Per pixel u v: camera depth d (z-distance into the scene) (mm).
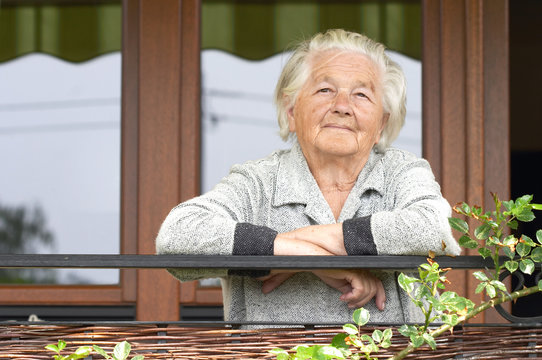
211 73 3979
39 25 4070
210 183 3908
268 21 4023
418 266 1521
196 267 1510
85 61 4051
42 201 4020
